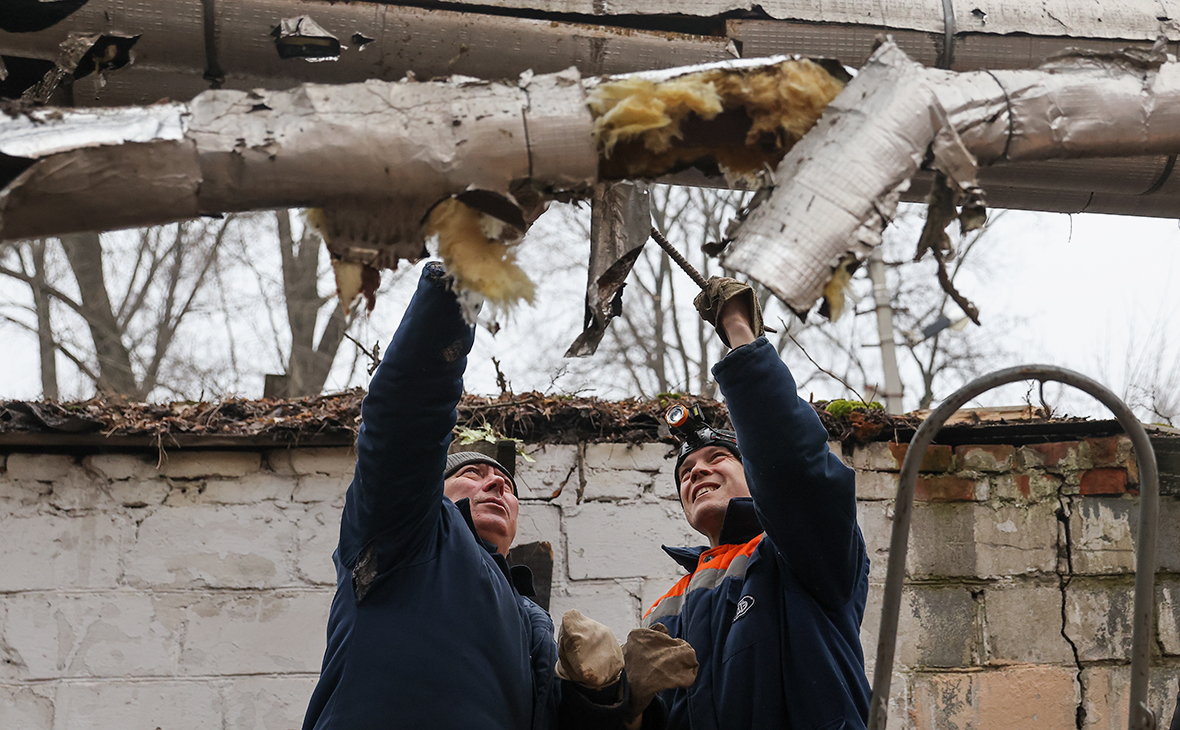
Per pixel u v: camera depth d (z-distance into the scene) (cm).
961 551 390
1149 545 165
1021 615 385
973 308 134
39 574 366
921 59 172
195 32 164
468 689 202
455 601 211
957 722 372
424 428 201
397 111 122
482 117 123
